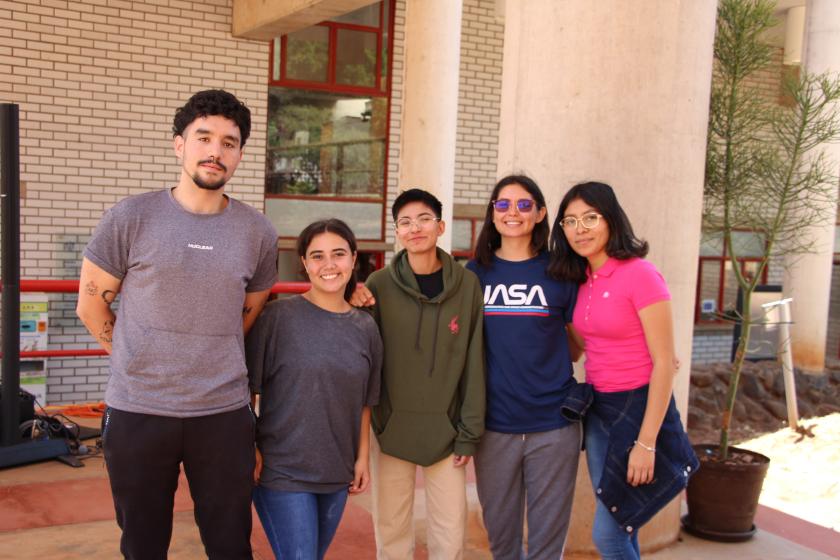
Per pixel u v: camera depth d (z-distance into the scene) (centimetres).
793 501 555
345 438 268
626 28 363
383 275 292
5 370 463
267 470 265
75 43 748
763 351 1012
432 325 284
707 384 924
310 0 666
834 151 806
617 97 365
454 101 658
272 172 871
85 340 791
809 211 814
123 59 767
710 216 525
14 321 463
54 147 750
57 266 762
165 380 232
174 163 799
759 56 492
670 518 404
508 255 297
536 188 290
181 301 232
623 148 366
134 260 232
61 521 385
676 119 372
